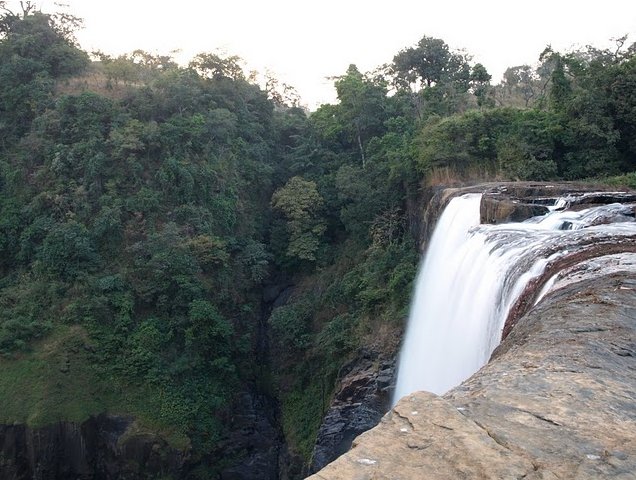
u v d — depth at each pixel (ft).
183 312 108.58
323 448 89.56
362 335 97.81
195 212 118.11
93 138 119.34
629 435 13.88
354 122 141.69
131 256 112.88
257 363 120.26
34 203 117.80
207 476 100.48
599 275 27.20
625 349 19.27
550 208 53.31
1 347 100.78
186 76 138.31
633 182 73.10
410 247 103.55
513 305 31.78
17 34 142.10
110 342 103.81
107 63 150.71
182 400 100.99
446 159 96.63
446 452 13.19
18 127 132.36
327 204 134.82
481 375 18.22
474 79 140.05
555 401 15.62
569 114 91.71
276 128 162.30
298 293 128.88
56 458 93.66
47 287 108.27
